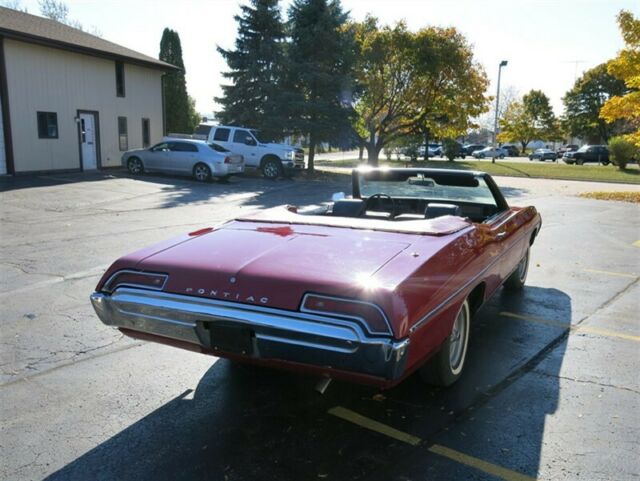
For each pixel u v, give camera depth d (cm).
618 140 3444
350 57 2291
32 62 1781
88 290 580
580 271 707
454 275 318
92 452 281
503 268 455
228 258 303
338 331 254
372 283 262
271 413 327
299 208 457
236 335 279
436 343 302
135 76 2228
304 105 2186
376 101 2706
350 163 3978
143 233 927
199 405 336
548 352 423
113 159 2139
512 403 337
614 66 1781
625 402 338
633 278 669
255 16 2364
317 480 258
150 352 420
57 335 450
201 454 281
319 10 2248
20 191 1438
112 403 336
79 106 1969
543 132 7475
